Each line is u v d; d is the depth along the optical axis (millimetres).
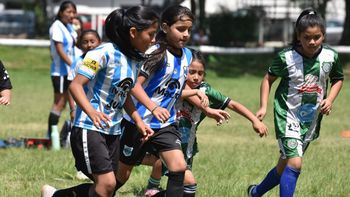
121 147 10273
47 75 49000
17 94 36031
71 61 18188
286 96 10938
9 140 18250
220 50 55188
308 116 10938
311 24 10531
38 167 14500
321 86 10961
